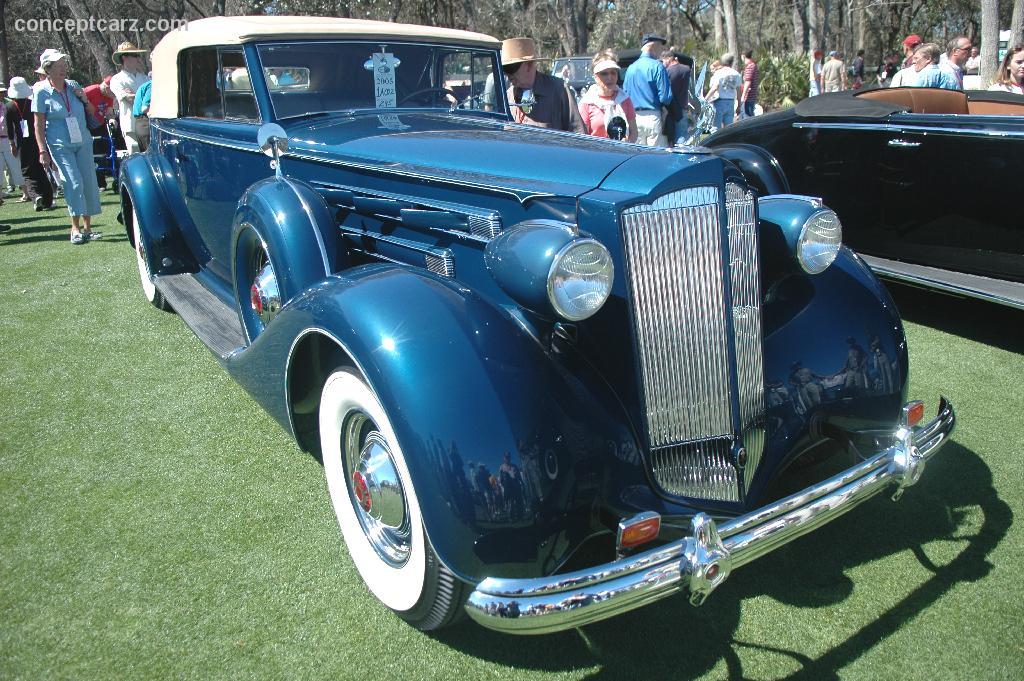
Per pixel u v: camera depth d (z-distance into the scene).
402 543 2.26
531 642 2.23
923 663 2.13
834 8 43.38
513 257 2.02
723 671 2.12
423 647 2.21
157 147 4.73
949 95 5.69
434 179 2.62
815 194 5.42
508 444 1.89
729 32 23.14
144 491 3.02
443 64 3.93
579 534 1.98
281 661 2.16
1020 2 14.41
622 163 2.24
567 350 2.23
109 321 5.04
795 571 2.53
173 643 2.23
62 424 3.59
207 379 4.09
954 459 3.17
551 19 29.59
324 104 3.63
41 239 7.67
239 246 3.26
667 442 2.20
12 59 37.62
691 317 2.17
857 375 2.58
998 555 2.57
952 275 4.61
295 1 24.23
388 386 1.95
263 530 2.77
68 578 2.51
